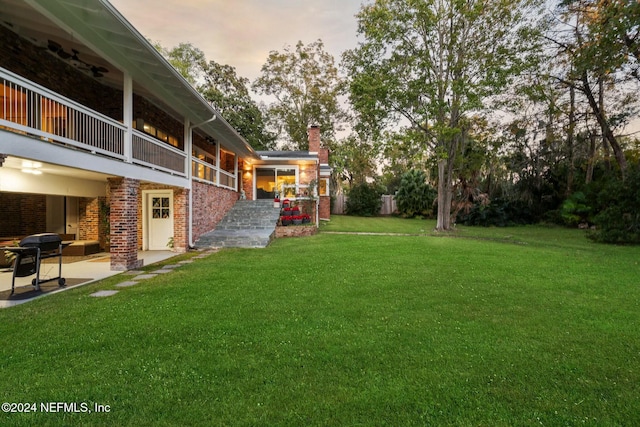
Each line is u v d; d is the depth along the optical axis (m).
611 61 12.04
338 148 32.97
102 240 11.66
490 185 24.44
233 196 17.27
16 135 4.96
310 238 13.97
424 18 15.12
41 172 7.69
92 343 3.42
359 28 16.20
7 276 7.23
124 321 4.08
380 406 2.39
